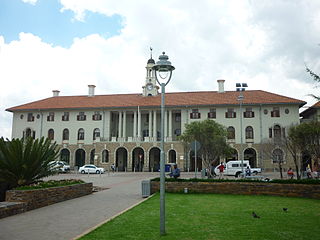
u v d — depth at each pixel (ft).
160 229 26.21
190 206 41.78
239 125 170.09
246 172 115.14
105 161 179.22
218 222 30.99
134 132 180.14
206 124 112.37
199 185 58.70
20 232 28.30
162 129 29.12
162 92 30.53
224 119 172.14
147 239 24.41
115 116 196.34
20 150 48.39
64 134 188.75
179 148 168.45
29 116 192.03
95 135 185.68
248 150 170.40
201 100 177.78
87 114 187.62
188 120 175.73
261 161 160.97
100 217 35.68
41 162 51.57
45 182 51.08
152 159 183.83
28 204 40.42
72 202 48.47
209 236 25.35
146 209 39.09
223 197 52.47
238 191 57.00
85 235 25.63
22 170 48.39
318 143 83.56
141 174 146.51
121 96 200.75
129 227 28.68
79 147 184.85
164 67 30.86
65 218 35.09
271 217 33.78
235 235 25.61
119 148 178.70
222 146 109.29
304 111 173.37
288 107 165.48
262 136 165.78
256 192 56.08
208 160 109.50
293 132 88.94
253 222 31.01
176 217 33.63
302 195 53.01
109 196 56.59
